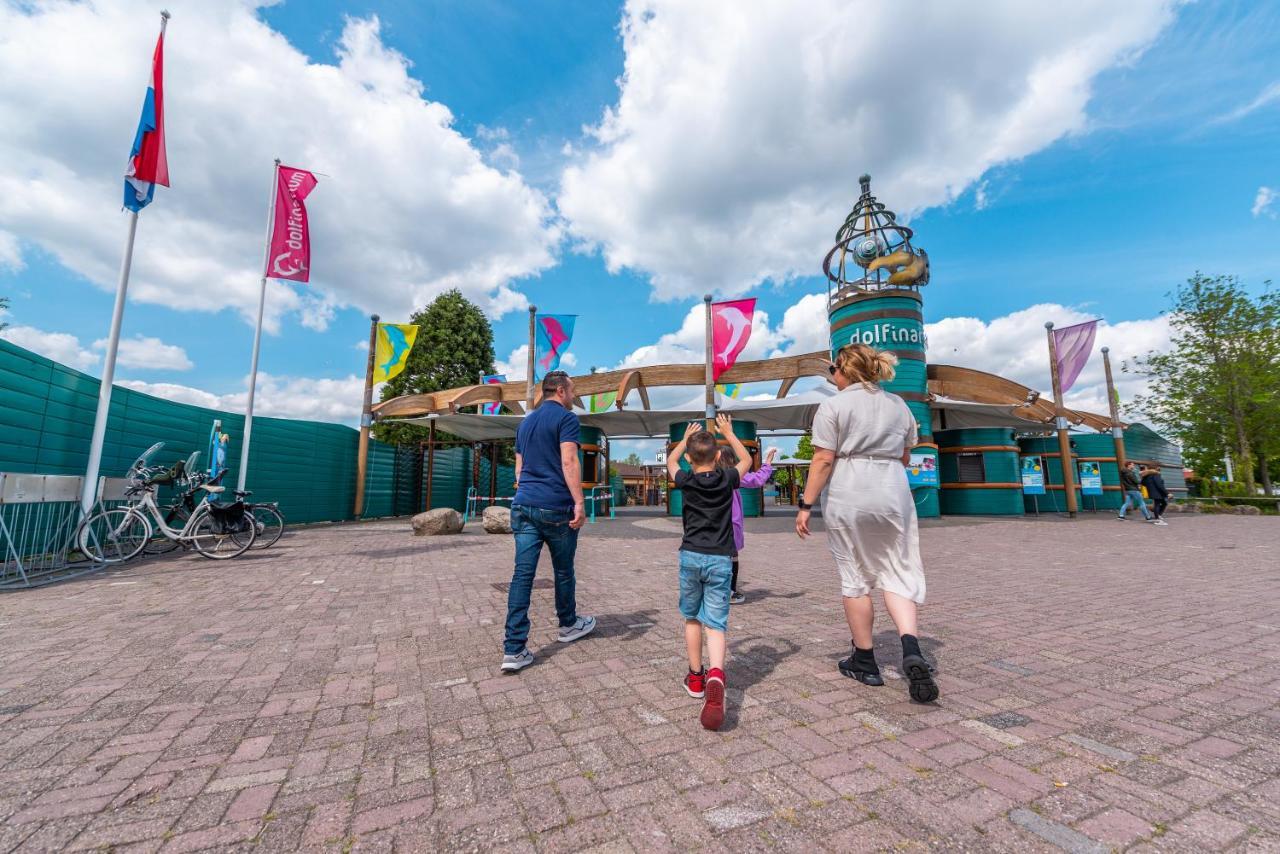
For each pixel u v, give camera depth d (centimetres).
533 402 1639
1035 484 1808
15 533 681
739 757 213
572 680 302
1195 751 213
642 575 661
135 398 941
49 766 211
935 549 884
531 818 175
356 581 610
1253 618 425
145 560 778
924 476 1478
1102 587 556
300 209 1273
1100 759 208
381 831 169
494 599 514
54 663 334
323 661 338
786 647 361
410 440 2327
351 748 225
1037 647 354
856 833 164
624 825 170
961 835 162
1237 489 2608
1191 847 154
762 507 1769
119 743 230
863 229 1600
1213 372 2403
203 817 177
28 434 723
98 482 780
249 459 1241
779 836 163
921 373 1490
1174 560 750
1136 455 2623
